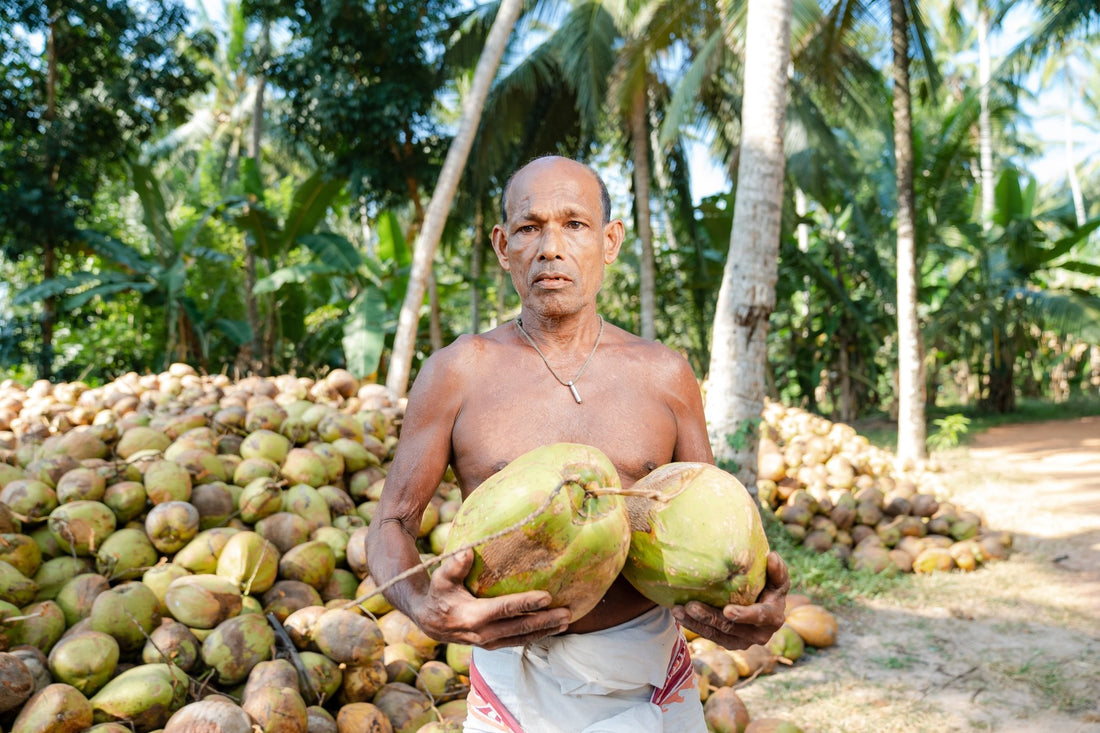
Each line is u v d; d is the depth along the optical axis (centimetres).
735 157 1446
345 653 322
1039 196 3466
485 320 2609
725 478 139
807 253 1728
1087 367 2734
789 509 707
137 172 1463
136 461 397
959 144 1656
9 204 1349
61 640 286
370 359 1186
